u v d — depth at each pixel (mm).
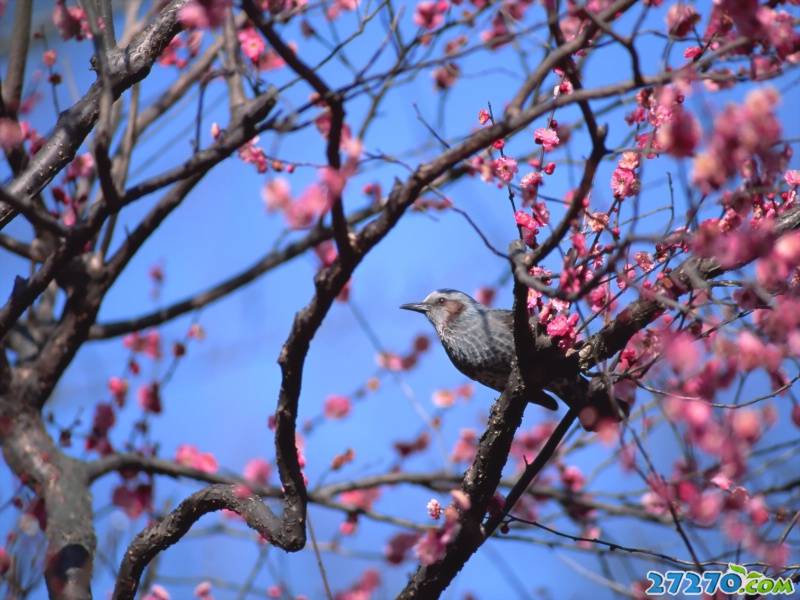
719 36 8547
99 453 14266
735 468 7781
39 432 13070
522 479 9992
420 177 7848
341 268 8008
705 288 7492
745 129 6656
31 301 9883
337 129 7586
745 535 8570
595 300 9406
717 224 7805
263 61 12539
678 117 6762
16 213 9797
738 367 8008
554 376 9547
